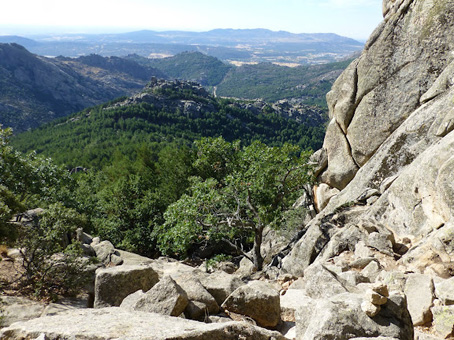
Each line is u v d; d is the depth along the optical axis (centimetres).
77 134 19975
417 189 1473
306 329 689
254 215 2336
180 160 4594
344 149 2659
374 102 2362
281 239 2900
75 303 1428
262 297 920
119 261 2036
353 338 561
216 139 3156
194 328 602
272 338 625
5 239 1515
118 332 569
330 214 2022
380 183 2106
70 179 3334
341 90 2605
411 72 2186
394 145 2039
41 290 1480
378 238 1428
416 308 863
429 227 1384
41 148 18012
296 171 2491
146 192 4369
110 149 14325
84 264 1606
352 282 1108
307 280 1091
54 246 1602
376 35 2375
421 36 2142
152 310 846
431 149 1474
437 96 1909
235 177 2353
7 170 2606
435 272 1081
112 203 4225
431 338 725
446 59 2038
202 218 2231
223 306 956
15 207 1780
